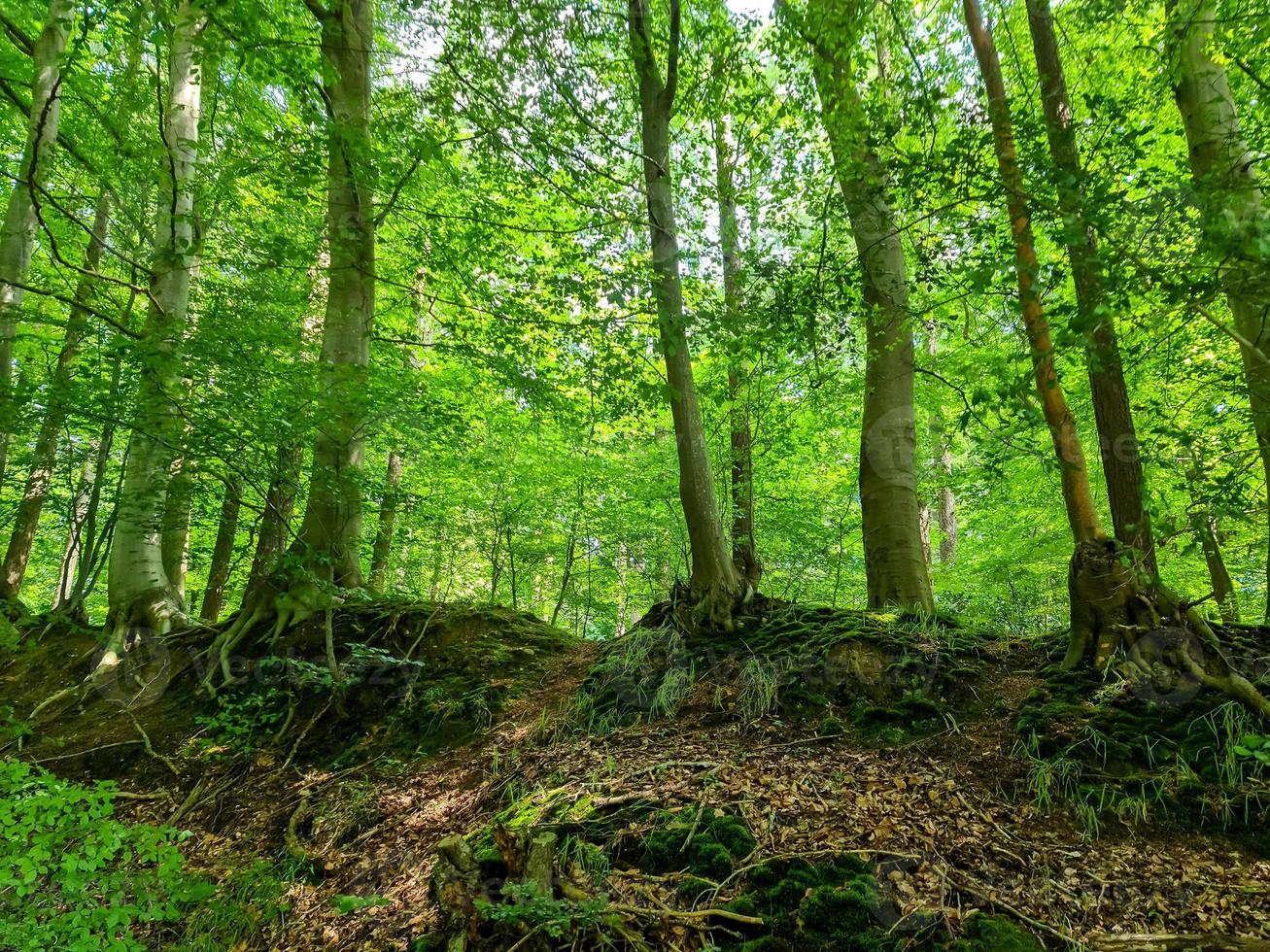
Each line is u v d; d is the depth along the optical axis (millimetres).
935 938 2627
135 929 3900
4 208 9953
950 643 5000
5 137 8695
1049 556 8469
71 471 9188
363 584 7598
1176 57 4535
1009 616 9039
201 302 8594
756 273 5676
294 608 6930
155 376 5516
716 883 2984
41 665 7832
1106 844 3096
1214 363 5141
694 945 2697
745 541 8438
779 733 4395
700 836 3250
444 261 7453
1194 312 3400
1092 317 3150
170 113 7992
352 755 5469
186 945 3572
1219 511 3756
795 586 11648
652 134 6129
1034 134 3750
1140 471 4254
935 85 4605
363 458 7715
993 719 4191
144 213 8641
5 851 3141
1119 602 4203
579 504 11312
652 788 3811
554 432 10789
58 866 3047
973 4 4551
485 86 5836
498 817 3906
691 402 6098
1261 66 4180
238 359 5594
